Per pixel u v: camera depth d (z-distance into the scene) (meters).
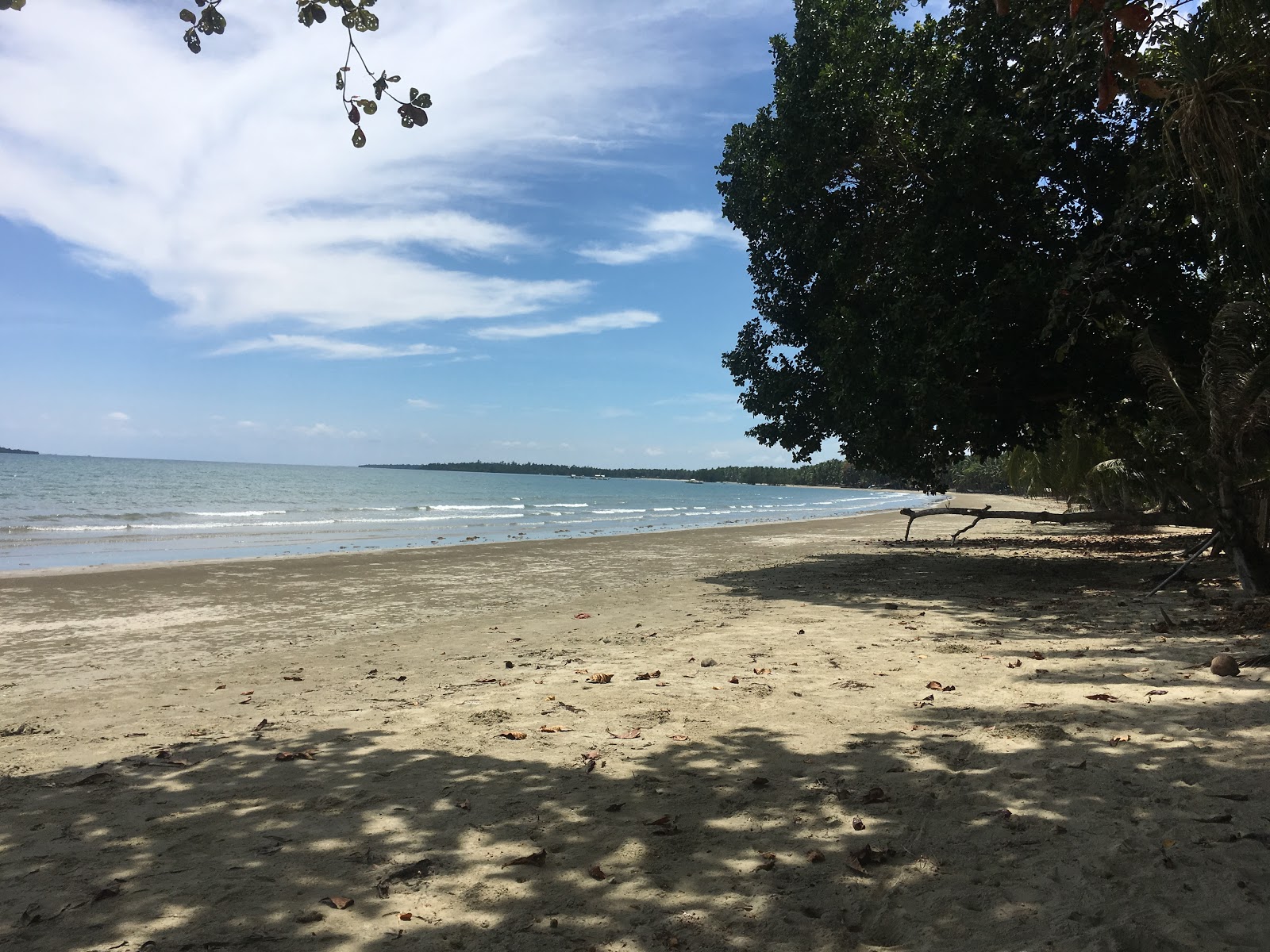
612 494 113.75
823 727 5.33
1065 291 12.83
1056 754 4.59
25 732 5.66
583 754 4.82
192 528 32.69
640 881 3.17
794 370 17.47
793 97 15.70
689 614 11.38
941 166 14.85
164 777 4.50
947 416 13.72
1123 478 23.08
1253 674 6.30
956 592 13.43
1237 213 10.59
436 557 21.45
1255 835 3.38
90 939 2.73
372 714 5.98
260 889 3.10
